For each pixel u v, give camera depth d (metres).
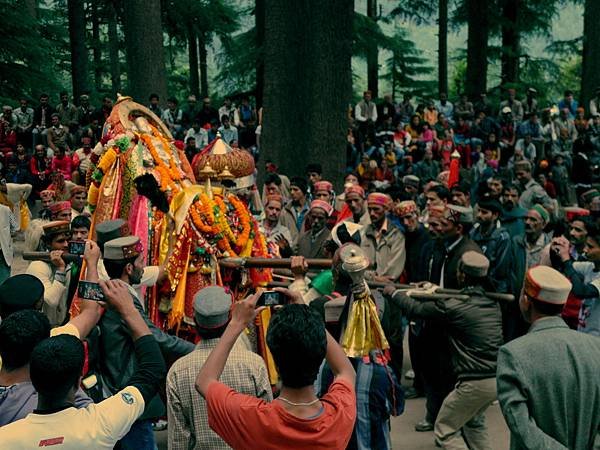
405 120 27.25
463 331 5.84
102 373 4.63
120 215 7.01
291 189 10.81
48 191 9.37
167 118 23.09
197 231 6.52
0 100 30.30
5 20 31.94
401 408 4.77
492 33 40.56
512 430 3.72
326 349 3.10
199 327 4.34
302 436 3.04
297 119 16.97
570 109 29.64
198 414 4.29
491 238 7.95
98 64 47.38
